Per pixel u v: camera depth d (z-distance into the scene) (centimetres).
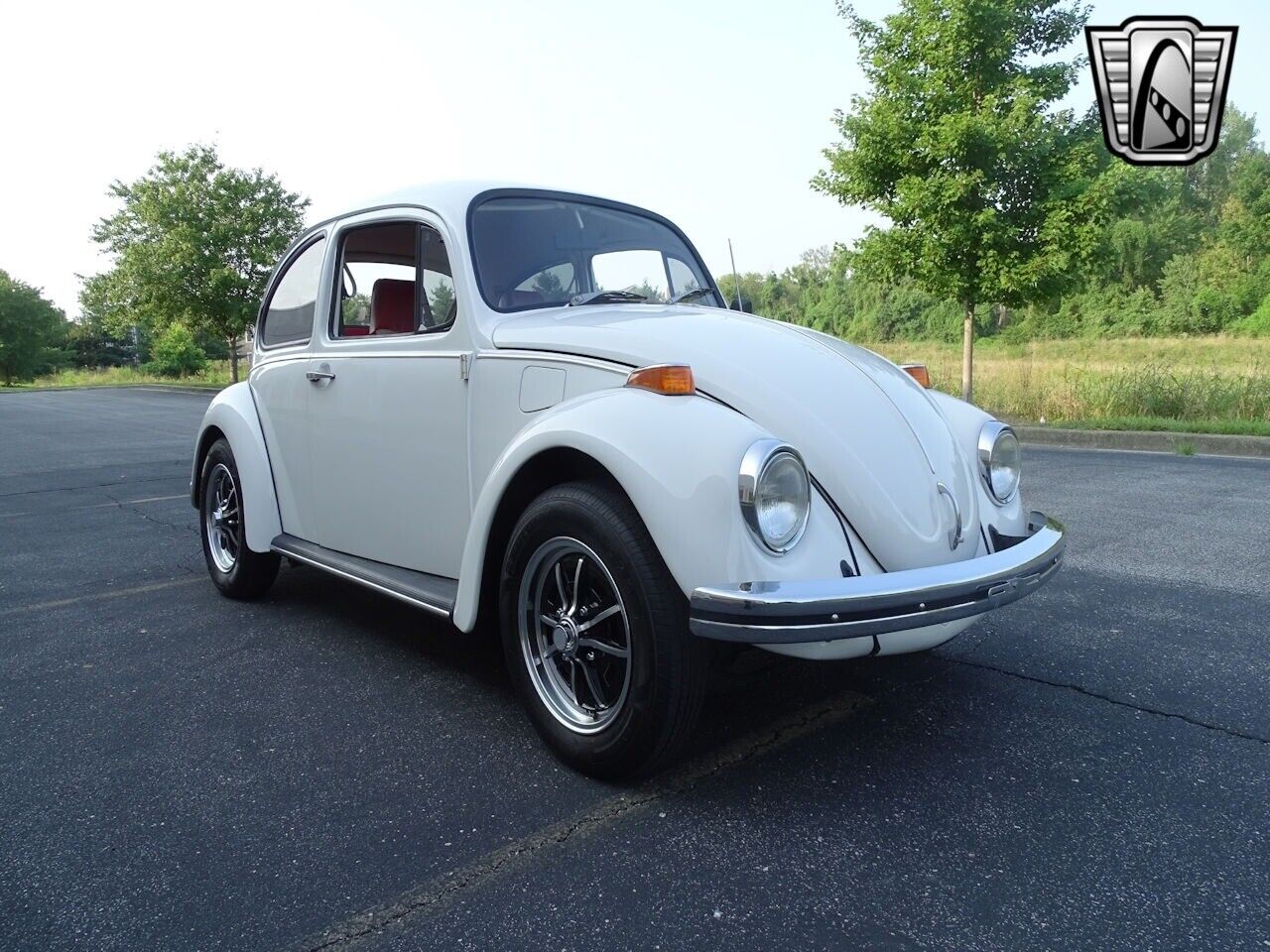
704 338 280
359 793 257
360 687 339
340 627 414
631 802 249
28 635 409
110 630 414
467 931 195
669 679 236
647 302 353
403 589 321
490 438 298
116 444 1267
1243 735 288
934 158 1120
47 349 5866
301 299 412
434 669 358
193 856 227
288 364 405
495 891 209
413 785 261
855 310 5206
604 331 282
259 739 294
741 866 217
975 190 1130
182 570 532
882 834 230
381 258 363
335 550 383
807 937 190
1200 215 6231
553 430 256
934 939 189
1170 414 1270
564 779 263
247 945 192
